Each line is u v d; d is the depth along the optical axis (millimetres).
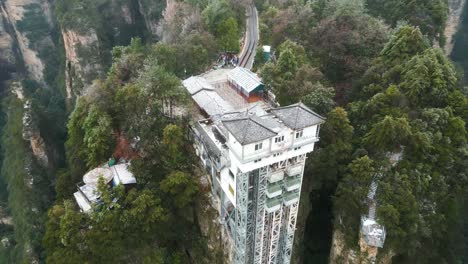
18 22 154375
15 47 161250
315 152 59781
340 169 60562
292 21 87750
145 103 59969
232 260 56094
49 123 94625
